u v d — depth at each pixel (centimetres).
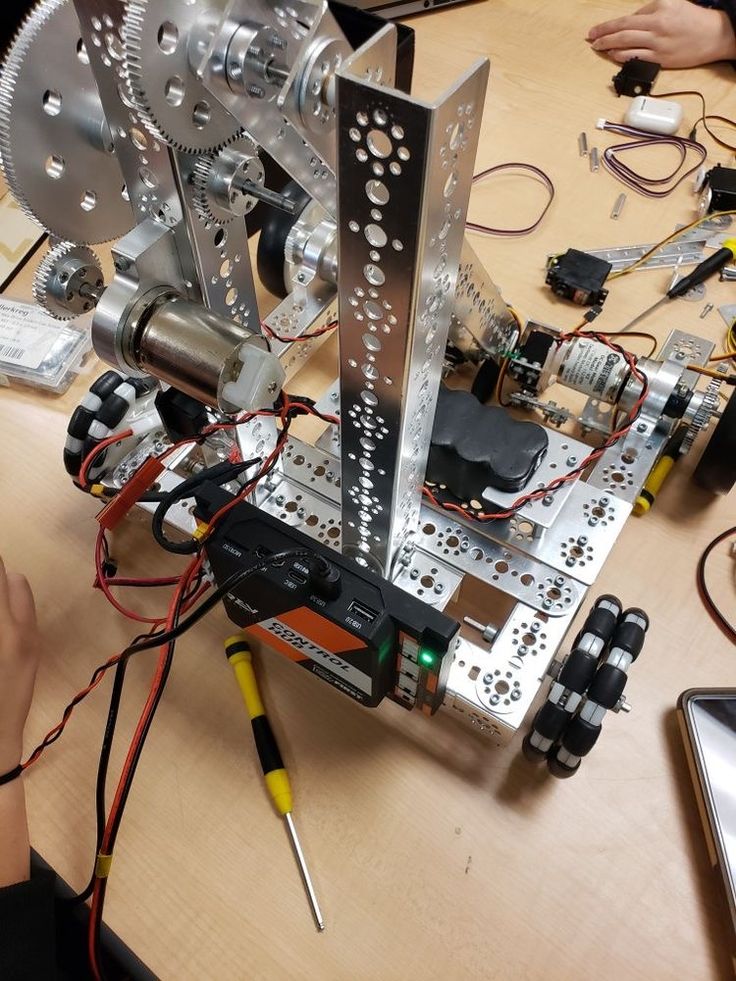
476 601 75
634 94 113
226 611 68
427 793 63
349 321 43
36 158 53
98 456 73
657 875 60
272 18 42
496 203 103
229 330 52
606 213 101
